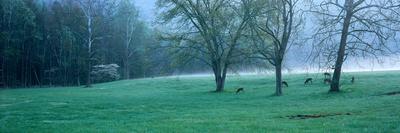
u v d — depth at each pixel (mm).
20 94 58156
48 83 100938
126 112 29953
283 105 31141
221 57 53031
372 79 53250
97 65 101688
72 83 101125
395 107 24078
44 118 26688
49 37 98250
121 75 110688
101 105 36281
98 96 50250
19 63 96438
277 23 44062
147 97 46750
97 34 102938
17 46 93125
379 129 16453
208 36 51594
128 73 109375
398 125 17125
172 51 54406
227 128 18516
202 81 73000
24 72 97125
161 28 62406
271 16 43719
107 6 104938
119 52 110688
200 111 28688
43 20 98500
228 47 52562
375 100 29547
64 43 96500
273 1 43250
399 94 32906
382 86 42281
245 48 50188
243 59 51344
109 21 106875
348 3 37125
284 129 17547
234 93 49281
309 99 35781
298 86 52344
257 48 44469
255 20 44594
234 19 50719
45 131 19594
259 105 32188
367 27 36188
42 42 98188
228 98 41812
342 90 41156
